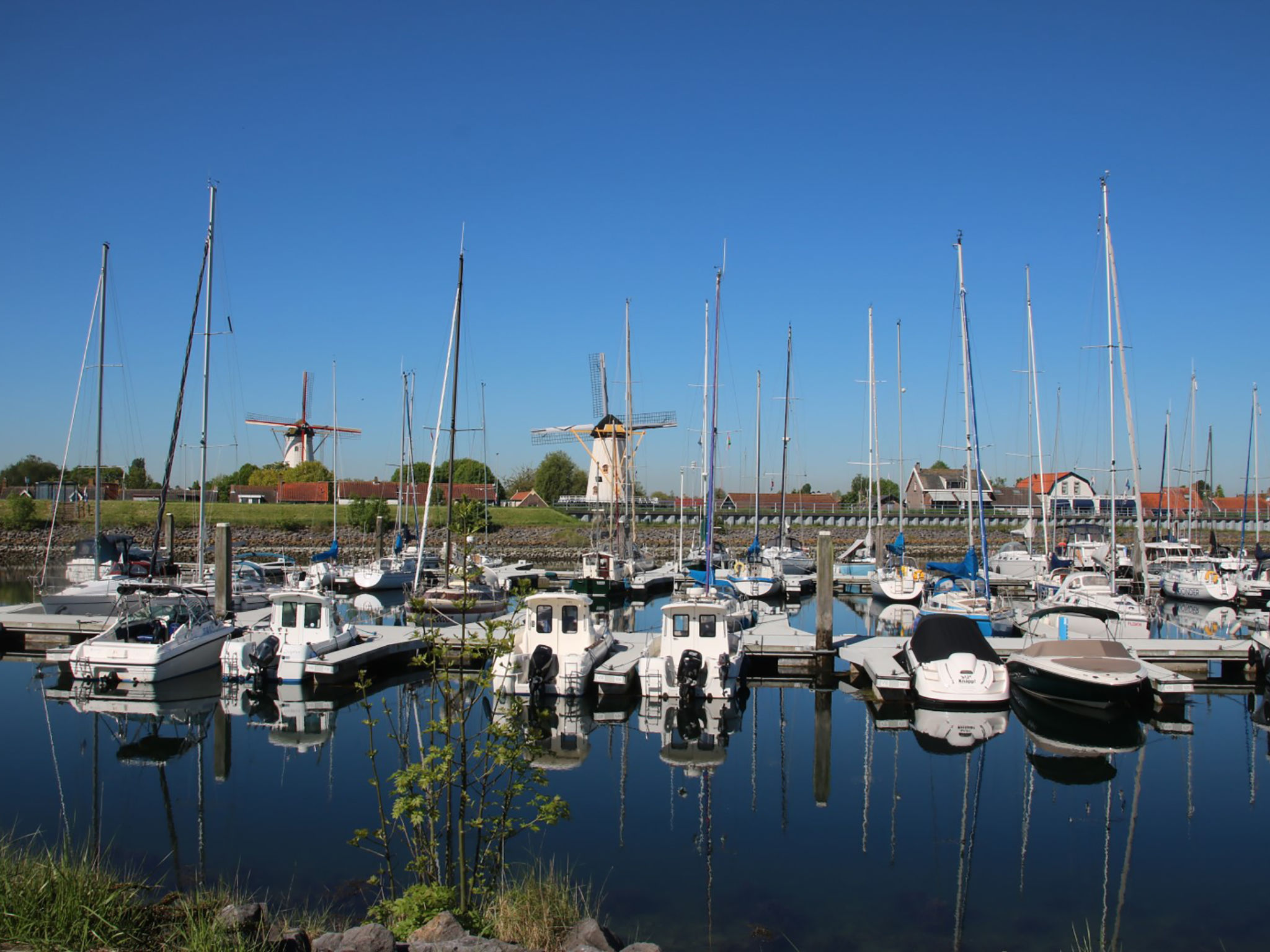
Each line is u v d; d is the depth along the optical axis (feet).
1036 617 93.76
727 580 143.64
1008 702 76.02
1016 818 51.70
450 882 31.53
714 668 77.61
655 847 46.85
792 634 98.48
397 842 45.42
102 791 54.03
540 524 291.38
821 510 337.72
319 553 188.34
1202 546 206.69
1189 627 128.26
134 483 365.61
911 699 78.28
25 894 24.49
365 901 38.34
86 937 23.09
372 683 84.33
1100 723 73.05
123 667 79.36
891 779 58.54
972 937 37.19
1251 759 63.62
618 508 184.14
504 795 31.55
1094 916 39.37
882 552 161.79
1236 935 37.78
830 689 85.71
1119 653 75.51
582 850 46.26
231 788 54.70
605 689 79.61
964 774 59.88
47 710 74.13
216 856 43.80
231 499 340.18
